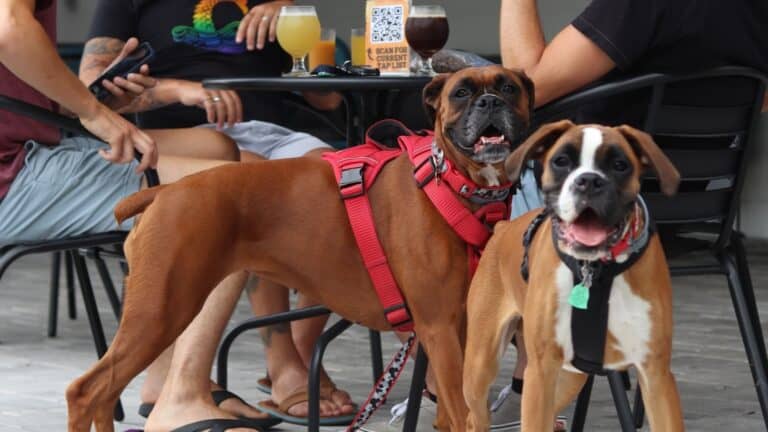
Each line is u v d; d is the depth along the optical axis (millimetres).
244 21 4801
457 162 3303
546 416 2805
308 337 4375
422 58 4055
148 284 3256
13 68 3842
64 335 5938
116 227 4066
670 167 2547
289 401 4156
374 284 3389
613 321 2689
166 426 3695
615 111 3775
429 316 3340
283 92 5047
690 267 3670
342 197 3383
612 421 4141
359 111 4309
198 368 3742
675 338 5672
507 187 3326
